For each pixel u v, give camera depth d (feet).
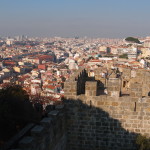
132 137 47.01
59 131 44.09
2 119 47.03
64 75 515.09
